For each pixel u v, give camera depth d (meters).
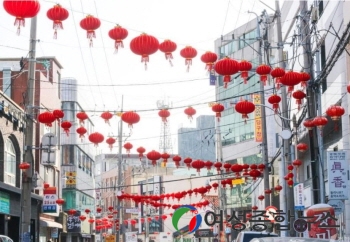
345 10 23.61
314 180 25.42
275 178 44.81
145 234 79.44
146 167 95.25
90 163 68.75
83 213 61.72
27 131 24.48
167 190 83.00
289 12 37.91
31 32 24.44
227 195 60.50
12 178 35.00
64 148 56.31
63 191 55.56
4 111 32.53
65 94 57.28
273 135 43.19
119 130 55.75
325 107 28.03
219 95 61.47
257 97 42.88
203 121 90.50
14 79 42.44
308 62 23.30
